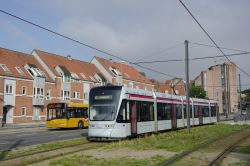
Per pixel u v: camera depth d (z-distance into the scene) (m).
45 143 21.19
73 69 67.56
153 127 26.20
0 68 50.53
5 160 13.65
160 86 108.75
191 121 36.22
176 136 23.97
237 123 48.88
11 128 42.06
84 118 40.03
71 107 38.19
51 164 12.50
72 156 14.51
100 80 73.25
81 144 19.97
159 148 17.42
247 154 15.53
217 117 46.81
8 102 50.38
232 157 14.56
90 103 22.59
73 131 33.78
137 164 12.41
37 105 55.97
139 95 24.53
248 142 21.42
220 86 117.62
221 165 12.46
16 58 56.47
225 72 117.00
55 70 61.88
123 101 22.22
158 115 27.48
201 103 40.47
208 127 36.16
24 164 12.59
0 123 46.59
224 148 17.70
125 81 82.38
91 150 16.88
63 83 61.78
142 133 24.34
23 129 39.59
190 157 14.32
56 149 17.38
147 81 93.12
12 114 51.19
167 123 29.09
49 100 58.59
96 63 79.38
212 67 119.88
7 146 19.72
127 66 91.25
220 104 116.50
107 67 80.00
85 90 67.88
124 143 19.23
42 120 56.94
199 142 20.50
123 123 21.88
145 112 25.16
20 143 21.55
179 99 32.91
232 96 116.75
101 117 21.92
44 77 57.56
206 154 15.36
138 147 17.77
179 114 32.41
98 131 21.77
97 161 13.20
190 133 26.94
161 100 28.42
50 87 59.12
